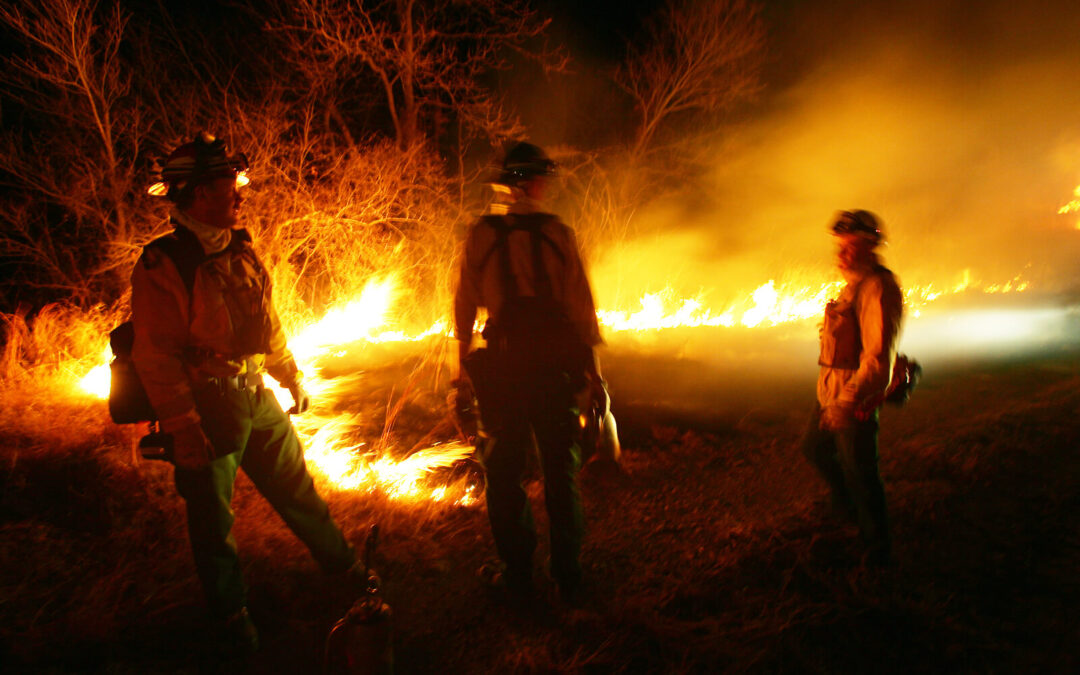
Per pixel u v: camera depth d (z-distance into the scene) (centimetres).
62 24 969
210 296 259
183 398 255
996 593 335
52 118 1007
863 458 336
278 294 873
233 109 1066
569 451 309
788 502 428
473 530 386
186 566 328
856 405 326
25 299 993
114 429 425
